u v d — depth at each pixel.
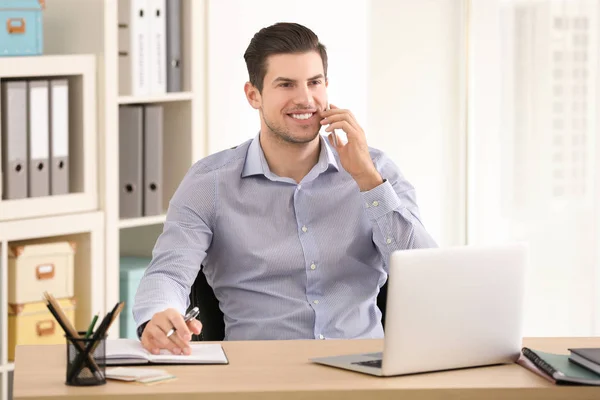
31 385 2.14
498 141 6.13
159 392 2.08
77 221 4.32
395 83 6.19
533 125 5.99
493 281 2.34
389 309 2.22
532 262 6.03
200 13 4.79
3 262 4.08
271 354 2.46
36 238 4.38
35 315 4.20
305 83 3.01
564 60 5.86
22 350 2.51
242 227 3.11
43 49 4.60
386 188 3.00
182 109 4.83
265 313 3.07
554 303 5.95
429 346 2.27
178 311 2.69
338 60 5.62
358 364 2.32
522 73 6.02
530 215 6.03
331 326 3.05
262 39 3.06
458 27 6.23
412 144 6.28
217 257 3.16
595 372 2.22
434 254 2.26
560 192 5.91
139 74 4.58
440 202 6.32
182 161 4.84
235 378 2.21
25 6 4.15
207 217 3.12
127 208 4.62
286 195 3.12
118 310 2.18
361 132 3.02
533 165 6.00
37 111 4.20
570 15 5.82
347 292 3.11
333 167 3.15
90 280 4.41
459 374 2.28
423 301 2.25
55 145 4.28
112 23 4.41
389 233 3.00
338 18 5.60
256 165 3.13
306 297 3.08
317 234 3.11
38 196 4.23
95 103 4.41
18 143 4.15
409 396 2.13
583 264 5.85
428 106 6.27
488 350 2.36
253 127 5.16
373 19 6.09
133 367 2.31
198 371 2.28
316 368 2.31
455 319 2.29
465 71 6.21
